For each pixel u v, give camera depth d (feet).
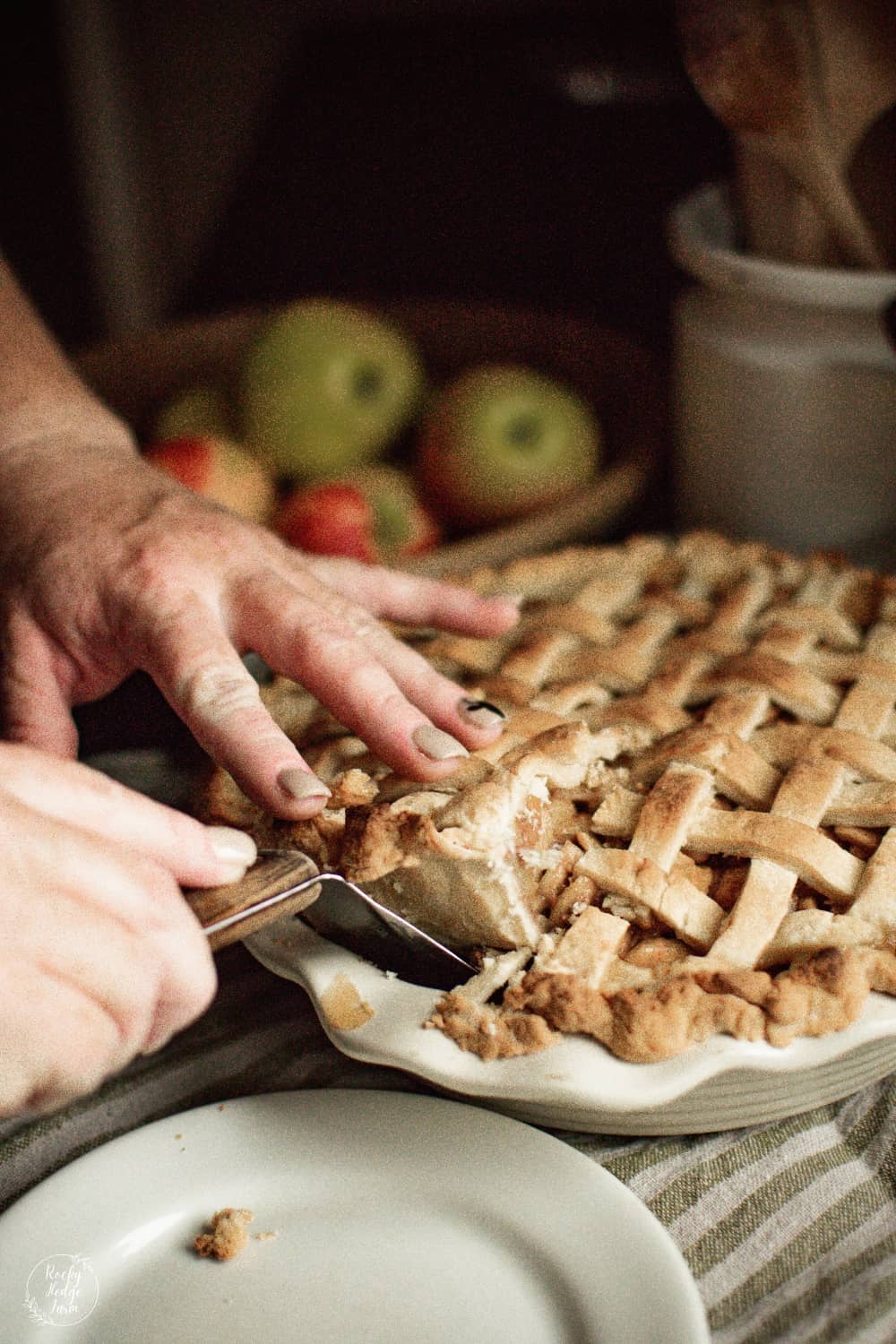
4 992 2.00
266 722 2.63
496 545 4.16
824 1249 2.35
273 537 3.27
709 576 3.72
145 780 3.57
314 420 4.94
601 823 2.66
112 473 3.48
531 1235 2.31
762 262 3.90
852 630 3.32
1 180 10.11
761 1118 2.57
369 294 7.36
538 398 4.82
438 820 2.48
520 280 7.09
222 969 3.13
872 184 3.75
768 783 2.71
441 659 3.31
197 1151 2.52
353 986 2.50
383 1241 2.35
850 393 3.92
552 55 8.00
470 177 7.82
